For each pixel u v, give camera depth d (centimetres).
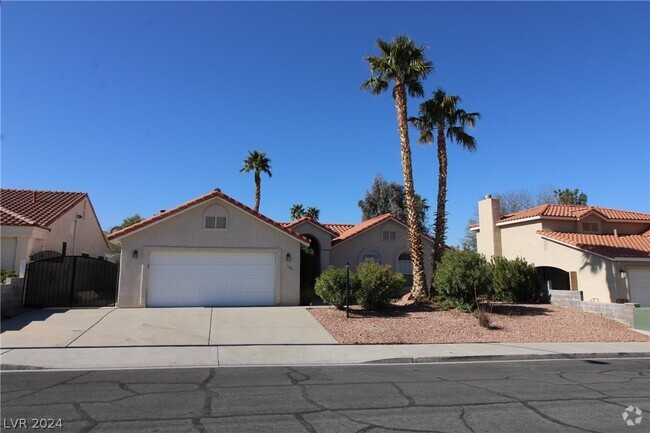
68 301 1800
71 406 670
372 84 2088
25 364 962
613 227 2694
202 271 1839
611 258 2098
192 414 638
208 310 1692
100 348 1137
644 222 2703
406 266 2795
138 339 1240
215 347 1186
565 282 2403
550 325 1641
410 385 841
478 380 897
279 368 993
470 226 3188
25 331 1285
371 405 700
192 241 1838
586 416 660
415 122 2188
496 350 1245
